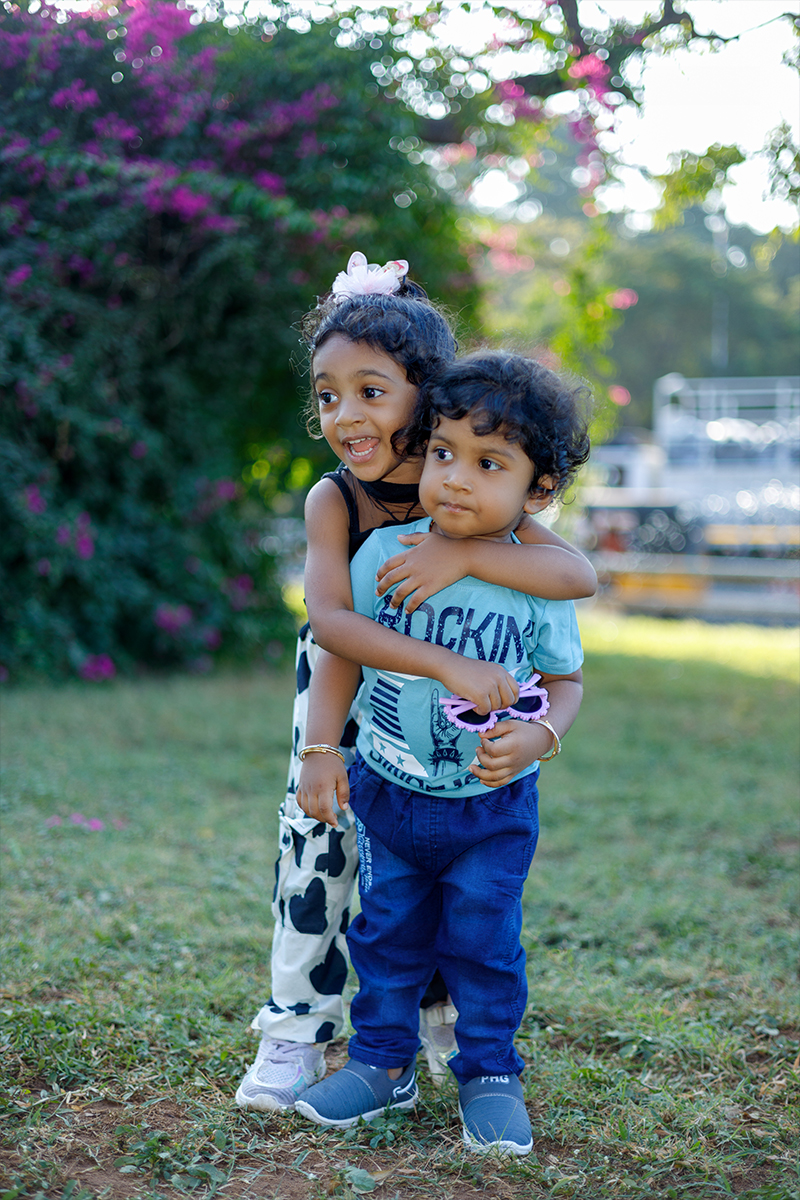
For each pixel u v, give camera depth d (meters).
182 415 7.18
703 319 38.03
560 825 4.41
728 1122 1.99
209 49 5.29
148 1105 1.99
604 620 12.77
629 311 37.44
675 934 3.18
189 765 5.03
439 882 1.90
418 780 1.81
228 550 7.66
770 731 6.32
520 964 1.88
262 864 3.72
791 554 15.36
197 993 2.52
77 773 4.68
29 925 2.93
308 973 2.04
